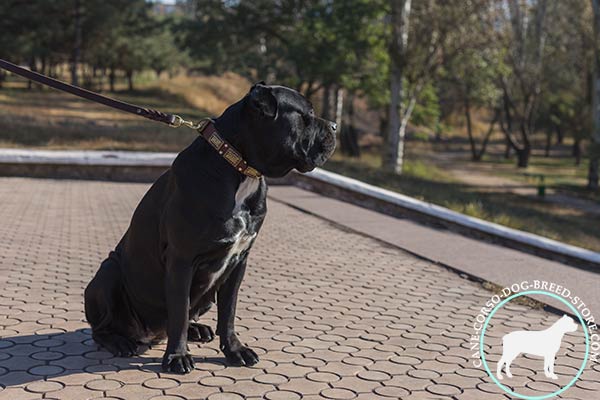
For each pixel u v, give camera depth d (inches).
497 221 537.0
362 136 2140.7
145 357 173.3
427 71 1021.2
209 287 164.1
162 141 844.0
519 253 342.0
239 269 167.6
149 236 164.7
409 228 402.3
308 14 1058.1
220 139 151.7
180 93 1980.8
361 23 1061.8
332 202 491.8
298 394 153.1
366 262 307.0
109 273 173.3
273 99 148.6
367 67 1113.4
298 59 1080.8
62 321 201.3
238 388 155.0
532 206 963.3
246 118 150.9
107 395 148.4
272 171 154.8
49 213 401.1
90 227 364.5
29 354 172.9
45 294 230.8
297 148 152.9
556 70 1565.0
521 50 1535.4
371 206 490.6
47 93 1574.8
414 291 257.8
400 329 207.8
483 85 1421.0
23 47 1441.9
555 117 1822.1
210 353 178.7
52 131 837.2
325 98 1203.2
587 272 306.0
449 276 287.7
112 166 567.2
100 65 1961.1
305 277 271.9
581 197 1187.3
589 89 1379.2
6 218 376.8
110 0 1642.5
